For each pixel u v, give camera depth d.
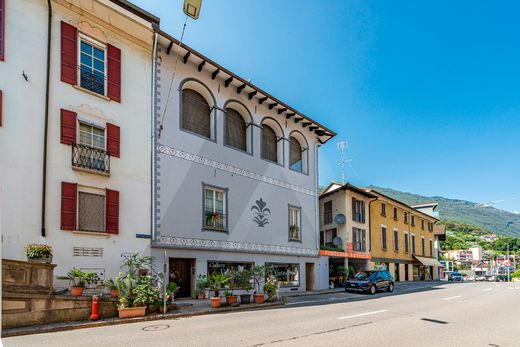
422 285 33.44
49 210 12.62
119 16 15.38
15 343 8.29
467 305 16.56
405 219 41.66
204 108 19.08
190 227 16.98
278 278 22.03
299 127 25.41
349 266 30.88
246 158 20.66
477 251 113.94
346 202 30.31
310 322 11.21
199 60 18.17
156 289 12.60
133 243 14.67
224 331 9.63
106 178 14.26
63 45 13.76
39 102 12.87
